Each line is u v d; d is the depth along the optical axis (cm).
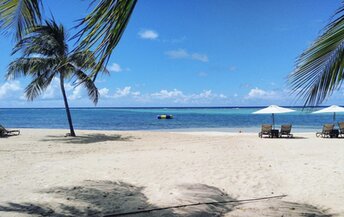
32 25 389
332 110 2172
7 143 1692
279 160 1138
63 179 848
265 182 827
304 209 622
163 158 1190
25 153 1341
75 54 250
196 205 643
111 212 596
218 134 2420
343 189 755
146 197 695
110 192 725
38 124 4469
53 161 1140
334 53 356
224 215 590
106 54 254
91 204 639
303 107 364
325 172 927
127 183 813
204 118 6194
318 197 700
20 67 1827
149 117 6788
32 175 895
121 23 259
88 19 245
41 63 1805
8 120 5706
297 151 1387
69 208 612
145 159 1170
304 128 3422
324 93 363
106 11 251
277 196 715
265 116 7125
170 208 624
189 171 952
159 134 2295
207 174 915
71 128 2119
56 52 1841
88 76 256
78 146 1602
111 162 1111
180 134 2330
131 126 4000
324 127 2097
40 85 1884
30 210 593
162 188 768
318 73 360
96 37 249
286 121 5094
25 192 715
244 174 912
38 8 376
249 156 1233
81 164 1075
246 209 623
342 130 2147
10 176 880
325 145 1620
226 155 1259
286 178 866
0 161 1130
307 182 823
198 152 1355
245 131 3075
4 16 371
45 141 1808
